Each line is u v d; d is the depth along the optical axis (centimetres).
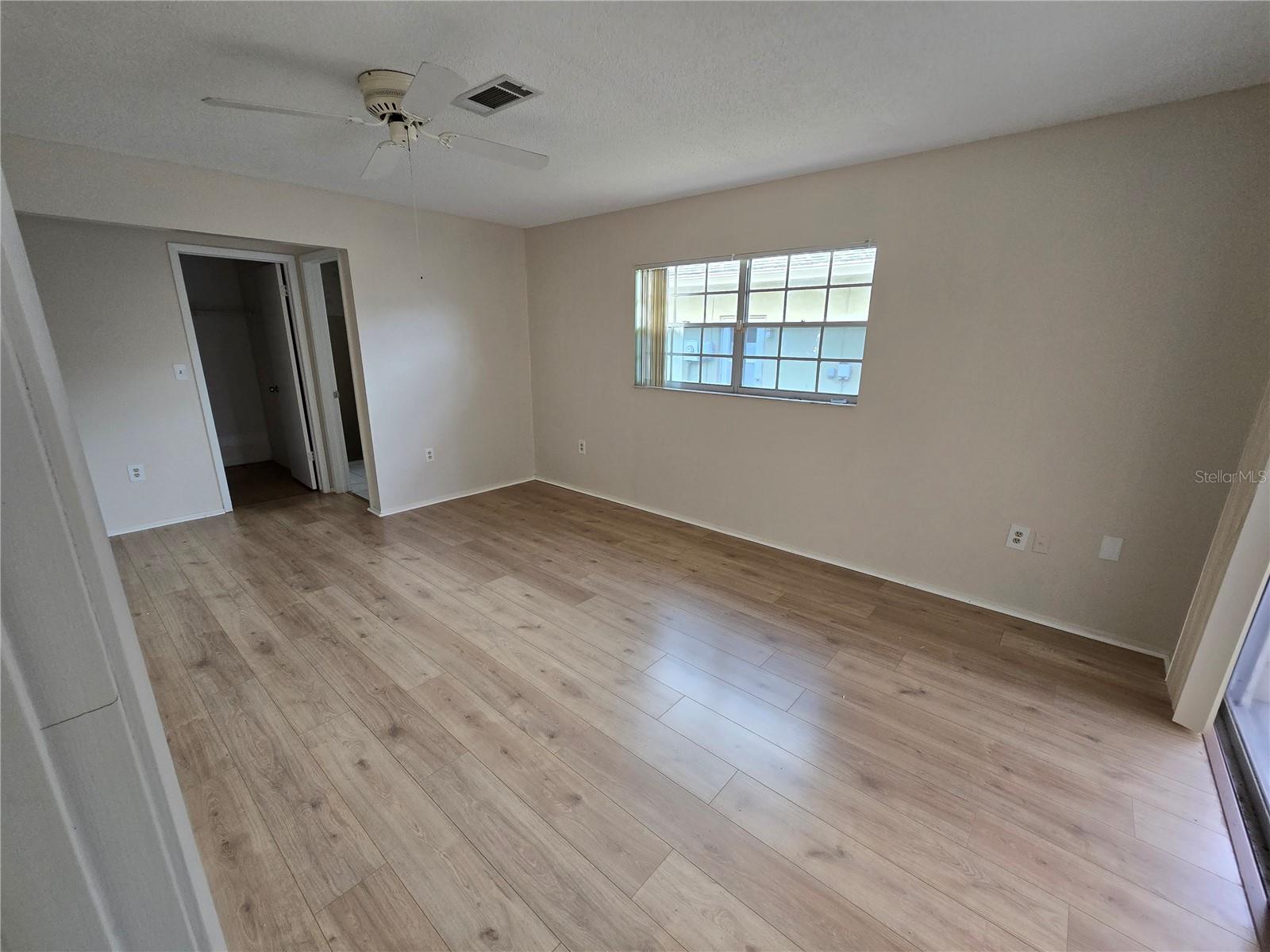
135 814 39
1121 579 255
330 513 444
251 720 209
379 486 434
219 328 567
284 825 167
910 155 279
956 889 150
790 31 171
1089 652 255
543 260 482
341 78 205
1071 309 248
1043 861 158
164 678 234
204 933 46
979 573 295
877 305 302
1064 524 266
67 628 34
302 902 145
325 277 607
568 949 136
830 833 166
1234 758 189
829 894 148
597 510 455
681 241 383
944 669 243
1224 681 197
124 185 290
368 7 160
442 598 304
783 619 284
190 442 417
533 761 192
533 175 321
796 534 365
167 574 330
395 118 210
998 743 201
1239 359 218
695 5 158
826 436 338
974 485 288
